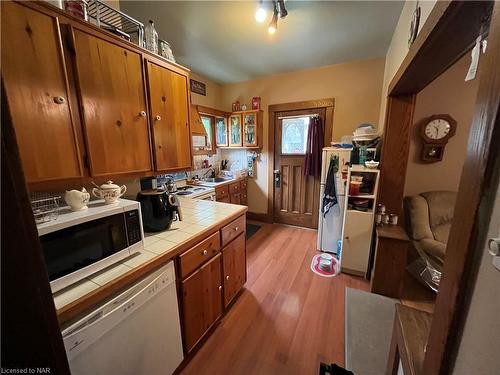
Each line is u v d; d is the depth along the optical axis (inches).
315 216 136.8
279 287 82.4
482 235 15.1
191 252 50.6
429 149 85.4
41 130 35.4
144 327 40.1
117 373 35.9
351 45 93.0
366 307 71.0
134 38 58.6
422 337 27.7
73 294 31.5
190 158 69.7
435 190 87.6
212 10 67.9
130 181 64.9
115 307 34.9
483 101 15.2
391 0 63.8
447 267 18.5
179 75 63.6
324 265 93.0
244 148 148.7
